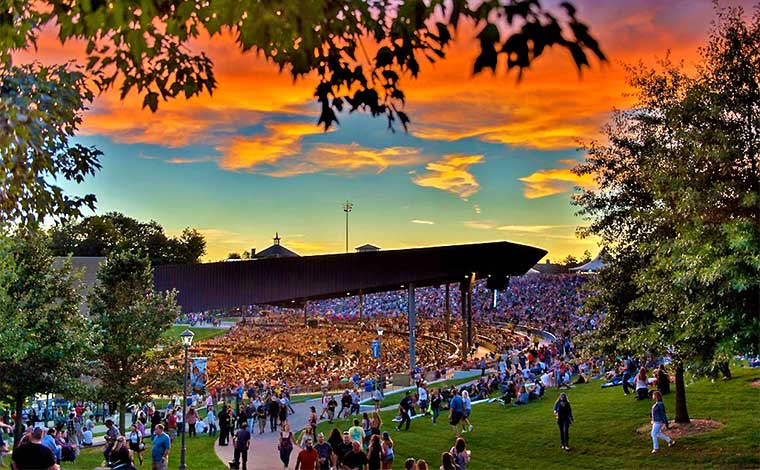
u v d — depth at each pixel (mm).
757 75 17750
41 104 9133
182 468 22812
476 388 34156
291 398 43750
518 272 52438
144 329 30672
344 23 5113
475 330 77812
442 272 51125
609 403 26672
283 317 102062
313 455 18844
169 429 29875
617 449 20703
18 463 6602
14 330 23109
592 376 34688
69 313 25453
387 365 53844
